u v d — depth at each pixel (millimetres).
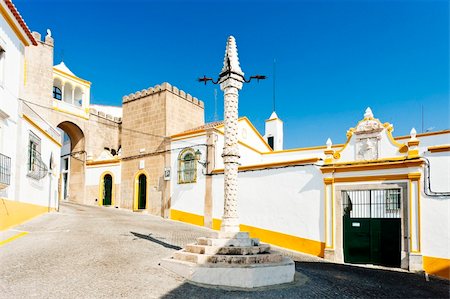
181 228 17766
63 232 12578
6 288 6449
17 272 7391
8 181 12734
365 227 13977
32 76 26578
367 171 14000
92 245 10477
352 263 13922
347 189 14352
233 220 9570
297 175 15898
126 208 25906
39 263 8156
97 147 31141
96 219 17594
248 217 17328
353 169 14250
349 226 14266
